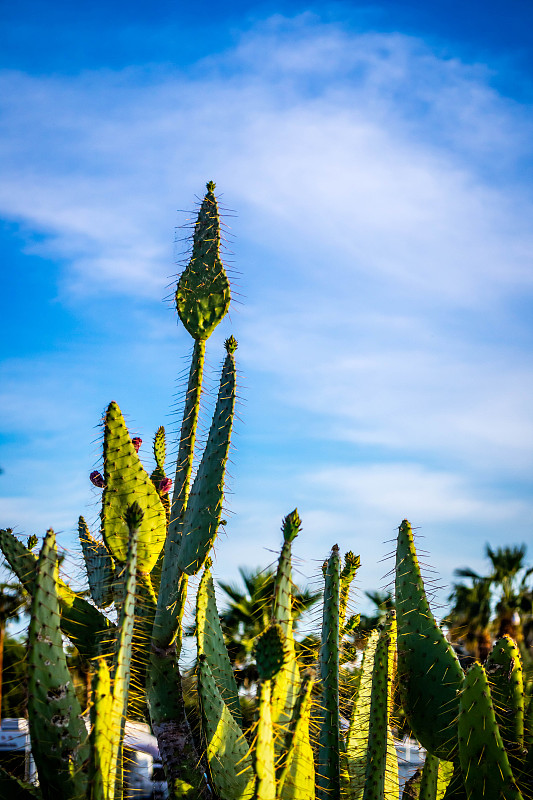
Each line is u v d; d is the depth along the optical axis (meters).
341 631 4.11
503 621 19.20
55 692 2.93
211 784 3.51
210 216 4.34
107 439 4.03
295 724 2.69
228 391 3.91
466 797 3.24
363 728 4.11
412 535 3.78
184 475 3.97
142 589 3.96
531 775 3.19
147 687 3.81
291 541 3.07
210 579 4.23
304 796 2.83
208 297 4.17
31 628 2.94
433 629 3.61
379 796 3.32
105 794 2.59
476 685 3.00
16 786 2.96
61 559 3.17
